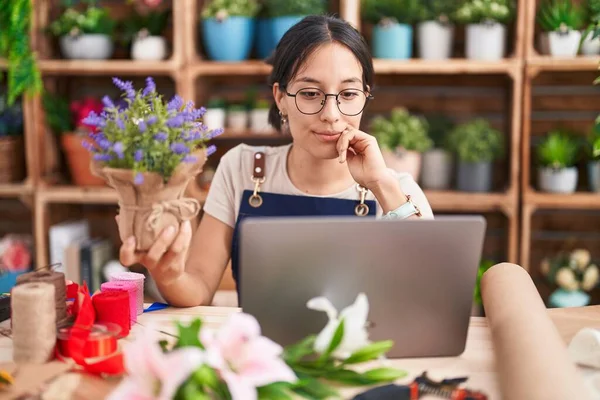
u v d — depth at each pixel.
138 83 3.19
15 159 3.01
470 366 1.05
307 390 0.92
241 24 2.78
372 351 0.97
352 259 0.99
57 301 1.15
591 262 3.11
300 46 1.45
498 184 3.06
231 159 1.71
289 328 1.01
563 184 2.76
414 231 1.00
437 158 2.85
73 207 3.26
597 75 3.01
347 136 1.46
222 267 1.66
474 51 2.77
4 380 0.95
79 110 2.95
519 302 1.06
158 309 1.36
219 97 3.18
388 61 2.77
